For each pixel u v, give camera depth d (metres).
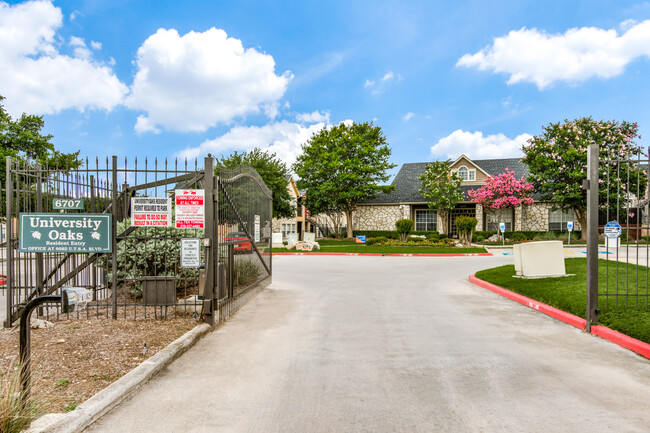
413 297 9.25
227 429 3.12
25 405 3.06
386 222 39.56
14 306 6.63
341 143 38.12
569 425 3.15
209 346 5.38
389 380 4.14
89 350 4.93
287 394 3.79
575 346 5.32
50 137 30.67
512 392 3.81
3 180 26.69
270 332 6.12
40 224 6.44
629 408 3.45
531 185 32.97
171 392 3.85
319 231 52.78
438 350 5.18
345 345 5.42
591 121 30.69
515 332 6.08
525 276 10.30
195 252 6.50
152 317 6.79
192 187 7.57
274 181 38.97
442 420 3.25
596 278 6.09
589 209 6.11
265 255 10.95
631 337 5.36
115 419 3.29
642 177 23.12
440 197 34.50
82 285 7.90
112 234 6.56
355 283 11.73
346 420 3.26
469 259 20.33
